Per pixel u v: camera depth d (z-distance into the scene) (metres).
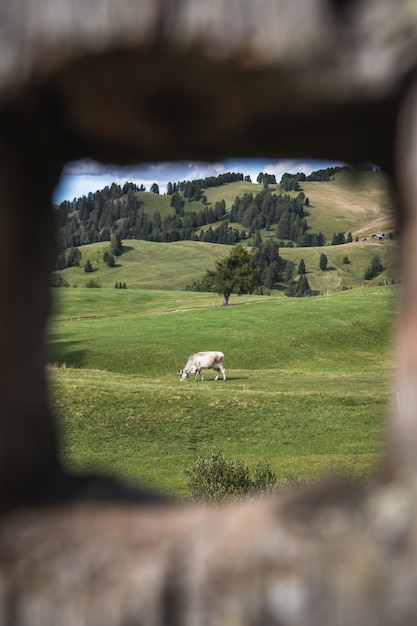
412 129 2.80
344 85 2.83
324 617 2.70
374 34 2.77
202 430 28.95
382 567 2.69
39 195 3.71
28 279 3.61
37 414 3.72
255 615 2.74
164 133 3.39
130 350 57.81
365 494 2.98
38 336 3.77
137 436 27.73
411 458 2.81
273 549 2.79
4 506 3.35
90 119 3.31
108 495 3.65
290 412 31.95
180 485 21.53
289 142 3.46
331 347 59.97
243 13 2.75
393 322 3.36
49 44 2.82
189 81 2.95
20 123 3.24
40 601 2.94
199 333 63.62
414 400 2.85
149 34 2.73
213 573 2.82
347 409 32.84
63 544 3.10
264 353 57.91
